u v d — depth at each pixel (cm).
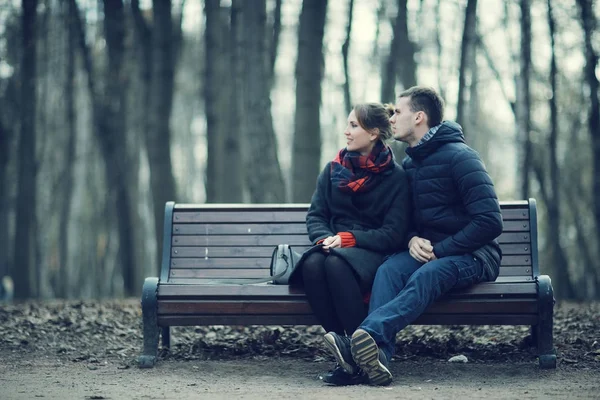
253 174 1555
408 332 784
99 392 494
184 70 3158
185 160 3931
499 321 568
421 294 536
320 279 559
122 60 2059
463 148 573
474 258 562
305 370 593
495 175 3853
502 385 518
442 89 2470
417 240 568
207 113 1764
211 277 640
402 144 1947
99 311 957
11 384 530
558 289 2338
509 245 627
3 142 2491
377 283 551
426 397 464
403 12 1956
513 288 564
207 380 548
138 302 1220
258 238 650
